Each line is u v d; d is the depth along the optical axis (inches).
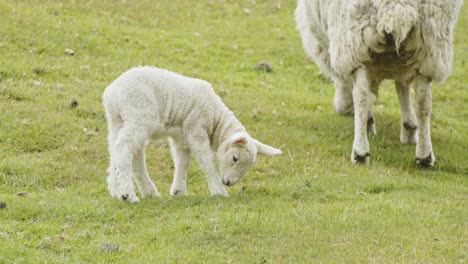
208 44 2485.2
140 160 1244.5
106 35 2324.1
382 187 1359.5
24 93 1700.3
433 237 1058.1
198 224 1082.1
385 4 1396.4
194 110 1253.7
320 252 991.6
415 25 1405.0
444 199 1289.4
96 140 1542.8
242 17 2851.9
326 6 1572.3
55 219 1112.2
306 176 1425.9
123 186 1182.9
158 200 1206.9
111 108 1210.6
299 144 1669.5
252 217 1117.1
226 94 1993.1
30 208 1138.0
